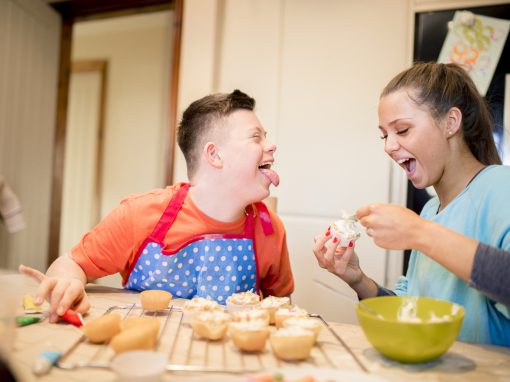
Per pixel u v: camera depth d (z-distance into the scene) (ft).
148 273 3.73
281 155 6.67
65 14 9.01
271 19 6.84
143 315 2.97
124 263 3.78
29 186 8.38
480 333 2.95
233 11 7.04
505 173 2.96
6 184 7.45
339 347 2.54
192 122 3.84
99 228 3.78
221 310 2.88
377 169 6.21
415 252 3.61
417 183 3.21
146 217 3.72
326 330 2.86
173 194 3.86
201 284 3.67
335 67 6.47
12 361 1.97
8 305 2.21
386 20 6.26
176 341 2.51
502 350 2.61
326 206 6.42
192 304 2.87
